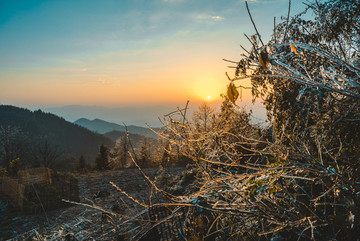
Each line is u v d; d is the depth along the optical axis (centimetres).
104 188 1580
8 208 1066
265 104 189
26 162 5038
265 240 138
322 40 193
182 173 561
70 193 1434
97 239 131
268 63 127
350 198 114
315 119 161
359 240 108
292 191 147
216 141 157
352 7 176
